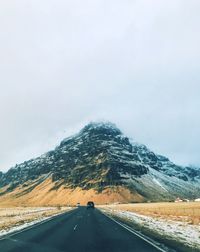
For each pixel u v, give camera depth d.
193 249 16.72
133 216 54.31
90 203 104.31
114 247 18.81
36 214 70.50
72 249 18.44
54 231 29.36
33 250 18.16
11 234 27.31
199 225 32.78
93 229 30.72
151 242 20.34
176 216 51.78
